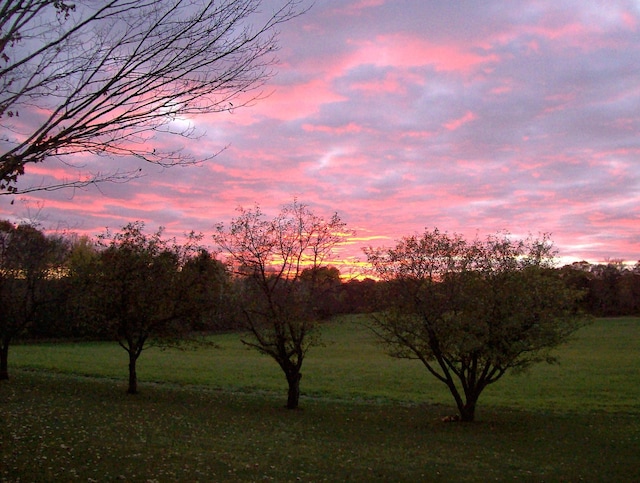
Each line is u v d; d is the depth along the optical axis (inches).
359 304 908.6
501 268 811.4
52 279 1216.2
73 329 2402.8
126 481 411.5
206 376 1422.2
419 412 953.5
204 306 1055.6
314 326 938.7
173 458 509.4
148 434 631.2
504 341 768.3
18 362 1637.6
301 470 503.8
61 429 610.5
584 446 674.8
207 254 1096.8
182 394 1090.7
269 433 709.3
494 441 704.4
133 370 1072.8
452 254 828.0
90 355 1946.4
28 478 395.5
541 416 913.5
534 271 797.9
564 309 793.6
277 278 934.4
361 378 1425.9
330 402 1067.3
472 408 855.1
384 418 881.5
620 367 1609.3
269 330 962.7
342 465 535.5
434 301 816.3
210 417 816.9
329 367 1656.0
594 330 2906.0
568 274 835.4
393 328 845.8
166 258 1095.0
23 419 663.1
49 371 1466.5
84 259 1213.1
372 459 572.7
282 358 952.9
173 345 1112.2
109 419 722.2
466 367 858.1
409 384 1331.2
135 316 1053.2
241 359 1879.9
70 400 898.1
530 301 767.7
